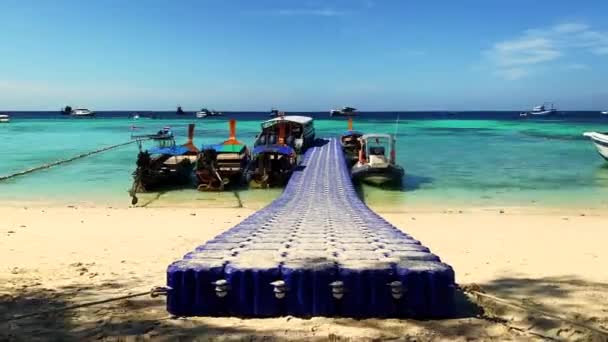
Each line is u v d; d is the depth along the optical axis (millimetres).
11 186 25344
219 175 24594
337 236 9547
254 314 6852
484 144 49844
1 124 102625
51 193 23453
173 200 22109
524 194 22938
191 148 28500
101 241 13266
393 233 9969
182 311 6977
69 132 73562
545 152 41781
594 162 34688
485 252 12000
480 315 7066
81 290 8547
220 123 104312
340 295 6684
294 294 6824
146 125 96188
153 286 8781
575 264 10672
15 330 6566
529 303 7855
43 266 10430
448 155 39438
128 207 20219
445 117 160750
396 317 6809
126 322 6785
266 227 11000
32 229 15000
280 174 25375
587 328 6633
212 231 14875
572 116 164500
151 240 13438
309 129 39500
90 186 25469
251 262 7145
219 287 6781
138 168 24219
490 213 18625
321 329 6418
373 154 27359
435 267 6918
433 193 23391
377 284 6781
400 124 99375
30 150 44906
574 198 21875
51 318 6996
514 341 6199
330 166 28547
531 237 14031
